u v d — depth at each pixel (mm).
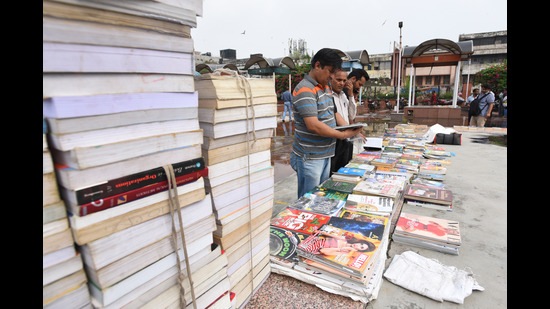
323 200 2283
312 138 2469
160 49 749
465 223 2248
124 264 736
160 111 775
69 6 581
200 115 1007
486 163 4094
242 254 1220
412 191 2676
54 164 656
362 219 1974
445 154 4227
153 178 768
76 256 664
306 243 1526
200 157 900
